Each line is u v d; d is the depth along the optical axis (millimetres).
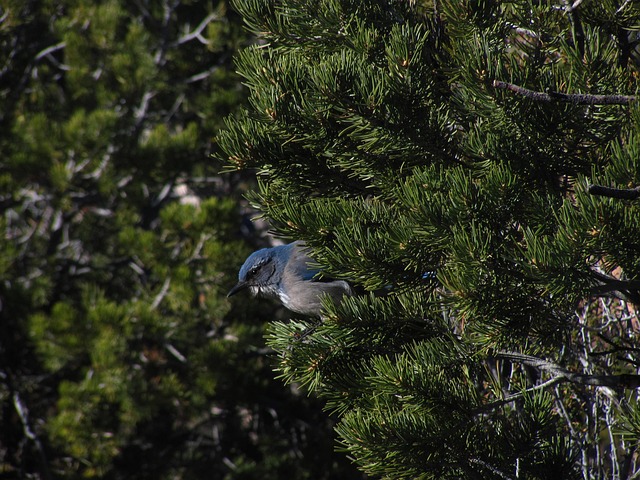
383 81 7727
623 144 7492
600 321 10383
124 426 25516
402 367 7949
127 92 26750
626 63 8555
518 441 8297
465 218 7246
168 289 23469
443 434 7801
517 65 7621
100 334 22984
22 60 28609
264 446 26438
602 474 9422
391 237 7488
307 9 8922
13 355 27047
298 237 8266
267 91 8180
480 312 7223
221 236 23672
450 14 8242
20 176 25281
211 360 23562
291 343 8922
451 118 8406
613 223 6395
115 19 27062
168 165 25688
